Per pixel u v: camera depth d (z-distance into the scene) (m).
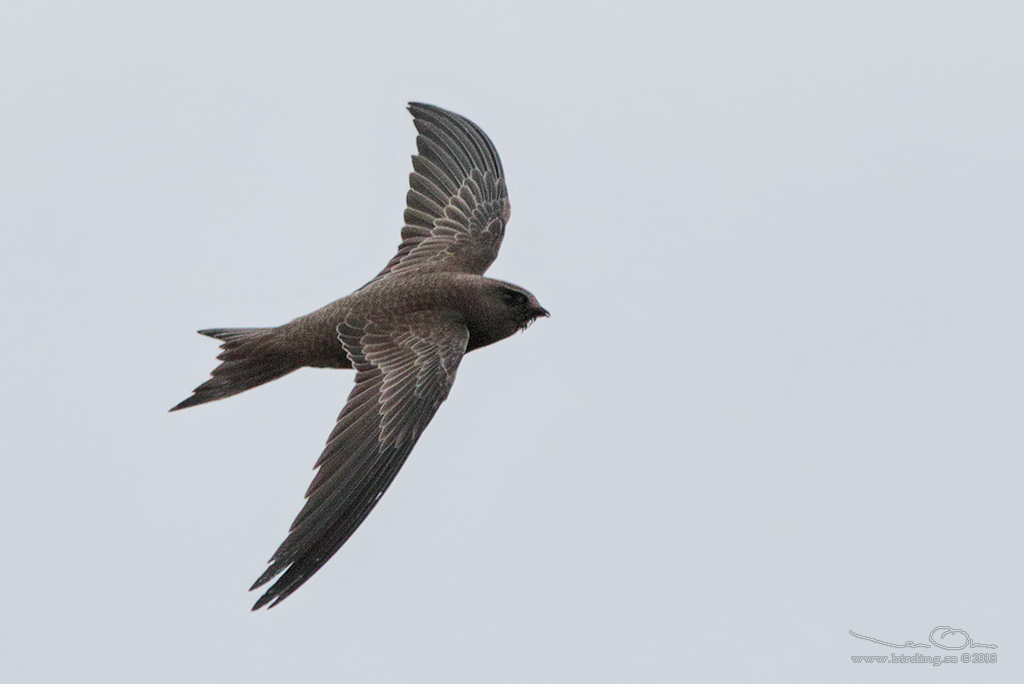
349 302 14.39
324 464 12.94
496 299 14.62
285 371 14.48
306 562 12.48
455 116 16.86
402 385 13.68
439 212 16.19
